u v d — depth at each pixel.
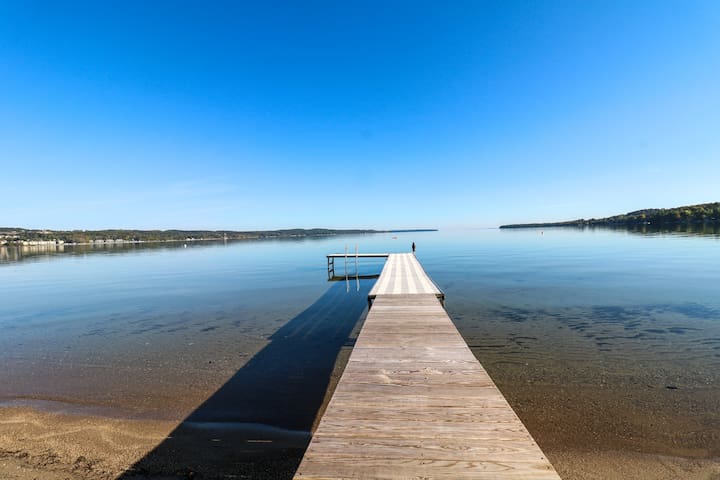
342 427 3.00
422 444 2.74
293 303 14.13
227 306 13.74
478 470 2.45
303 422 5.05
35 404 5.73
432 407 3.32
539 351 7.61
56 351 8.47
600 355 7.28
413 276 12.94
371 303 8.36
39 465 4.14
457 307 11.94
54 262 37.62
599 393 5.65
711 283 14.67
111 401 5.79
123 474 3.95
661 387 5.79
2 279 24.00
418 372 4.14
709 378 6.06
